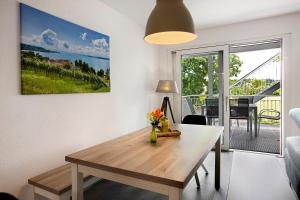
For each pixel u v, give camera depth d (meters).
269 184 2.52
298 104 3.22
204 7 2.93
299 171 1.85
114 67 3.00
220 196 2.27
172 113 4.11
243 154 3.62
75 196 1.44
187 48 4.11
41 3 1.94
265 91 5.80
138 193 2.37
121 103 3.18
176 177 1.09
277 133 5.13
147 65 3.93
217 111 3.98
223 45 3.77
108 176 1.30
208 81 4.06
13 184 1.74
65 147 2.22
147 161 1.34
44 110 1.99
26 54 1.80
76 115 2.36
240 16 3.30
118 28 3.08
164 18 1.43
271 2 2.80
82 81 2.40
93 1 2.59
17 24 1.75
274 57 5.65
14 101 1.73
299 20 3.18
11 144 1.72
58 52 2.10
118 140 1.90
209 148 1.67
